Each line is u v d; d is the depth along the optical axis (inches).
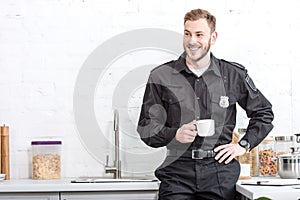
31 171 141.2
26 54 142.2
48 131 141.9
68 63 142.3
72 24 142.6
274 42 144.1
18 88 141.8
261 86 143.9
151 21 143.2
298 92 144.0
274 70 144.0
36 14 142.4
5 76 141.7
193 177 116.4
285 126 143.9
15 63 141.9
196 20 118.7
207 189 116.3
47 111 142.0
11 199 122.8
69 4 142.6
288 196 103.2
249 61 143.9
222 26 143.7
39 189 121.6
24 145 141.5
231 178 117.2
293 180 118.3
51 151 136.3
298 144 135.7
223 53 143.4
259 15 144.0
